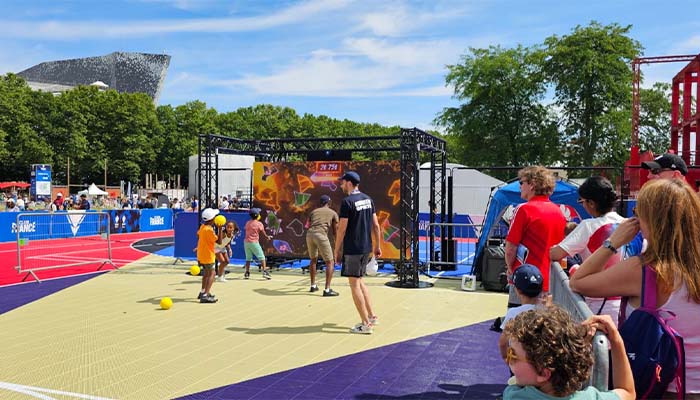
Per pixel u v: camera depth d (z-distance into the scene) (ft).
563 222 14.06
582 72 107.34
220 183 95.35
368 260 22.16
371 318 22.68
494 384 15.76
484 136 122.83
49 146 185.78
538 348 5.57
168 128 224.33
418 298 30.27
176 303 28.32
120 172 201.36
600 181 10.64
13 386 15.38
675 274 6.68
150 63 491.72
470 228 68.64
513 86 119.75
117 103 204.64
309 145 50.03
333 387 15.49
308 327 22.93
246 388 15.39
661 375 6.48
